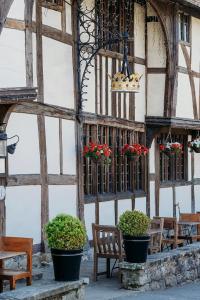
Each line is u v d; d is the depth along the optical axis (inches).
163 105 617.0
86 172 532.7
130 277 423.2
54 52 472.1
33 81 441.1
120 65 576.1
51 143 468.4
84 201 523.2
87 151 507.5
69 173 493.4
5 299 309.3
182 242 530.9
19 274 360.5
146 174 627.8
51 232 350.3
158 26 615.2
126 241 428.5
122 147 585.0
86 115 519.8
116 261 496.7
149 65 620.7
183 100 641.6
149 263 430.9
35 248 447.8
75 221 353.7
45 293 325.1
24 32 413.1
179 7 623.8
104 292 411.8
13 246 374.3
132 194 603.2
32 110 443.5
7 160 415.8
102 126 554.3
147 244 429.7
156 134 625.6
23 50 412.5
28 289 327.9
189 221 580.1
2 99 368.8
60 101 480.7
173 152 644.7
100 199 548.1
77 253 350.6
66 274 349.4
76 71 503.5
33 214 446.3
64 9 486.0
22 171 434.6
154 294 418.9
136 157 582.6
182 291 444.1
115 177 575.5
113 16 559.2
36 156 449.4
